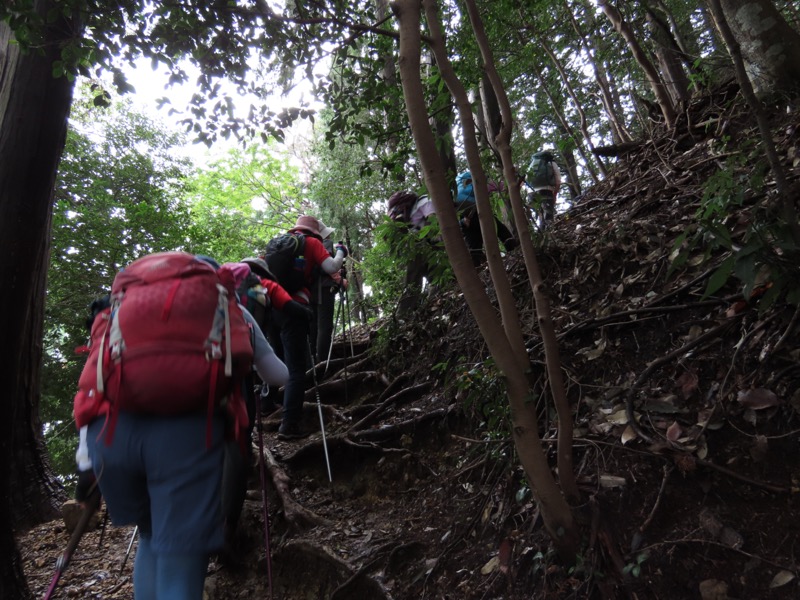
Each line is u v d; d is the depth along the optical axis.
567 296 3.46
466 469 2.95
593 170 8.43
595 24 8.10
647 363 2.69
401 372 4.65
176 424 1.80
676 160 4.18
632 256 3.31
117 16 2.76
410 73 1.89
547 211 5.97
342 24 2.24
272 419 4.90
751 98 2.03
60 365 9.30
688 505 2.07
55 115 2.88
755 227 2.12
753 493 2.00
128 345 1.77
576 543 2.02
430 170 1.90
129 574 3.39
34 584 3.41
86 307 9.42
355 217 13.47
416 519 2.99
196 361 1.76
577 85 10.34
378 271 6.46
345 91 3.10
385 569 2.69
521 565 2.24
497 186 3.16
